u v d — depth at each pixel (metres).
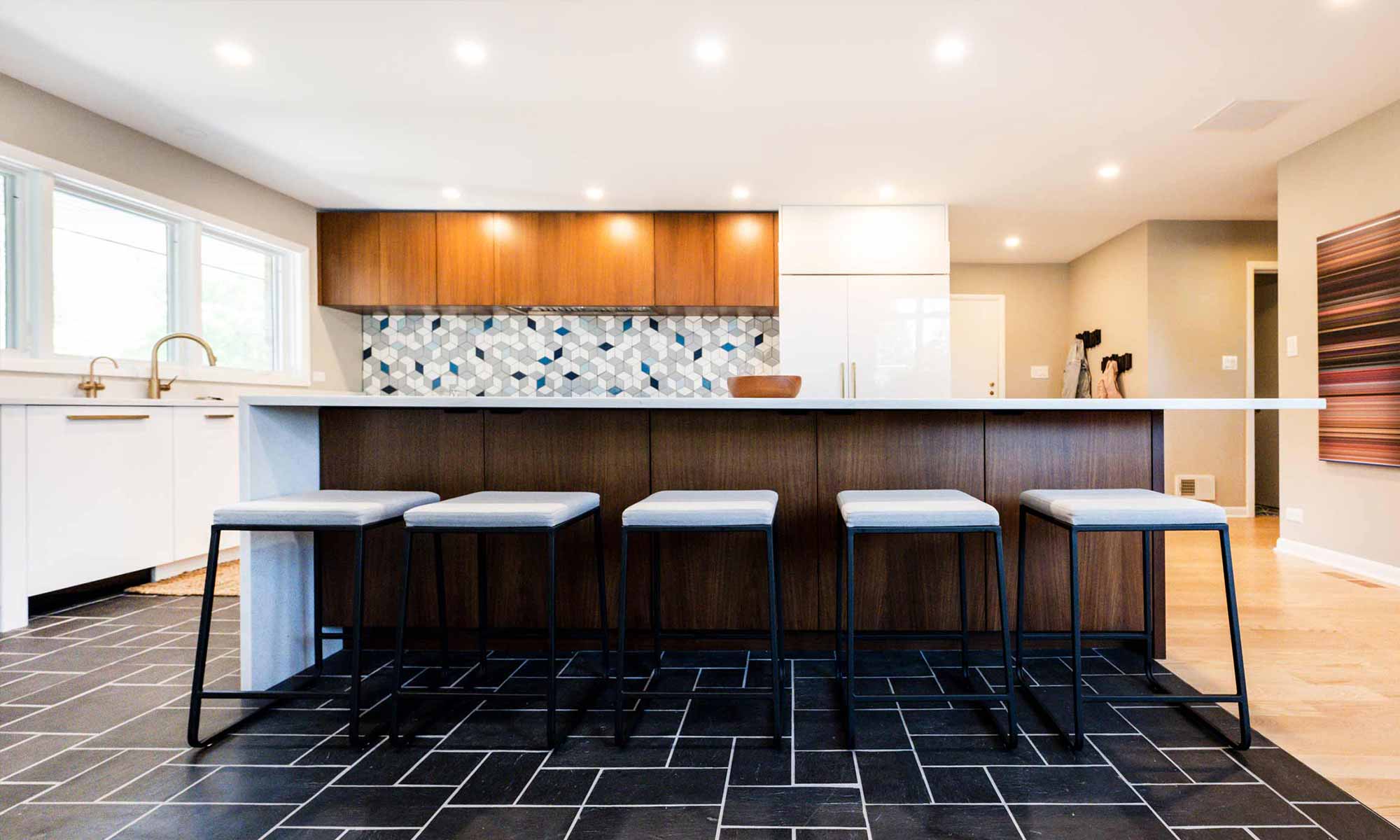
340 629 2.17
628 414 2.12
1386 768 1.42
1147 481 2.07
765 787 1.36
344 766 1.46
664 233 4.58
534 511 1.51
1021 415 2.08
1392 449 3.04
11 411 2.47
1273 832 1.20
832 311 4.51
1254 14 2.38
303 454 2.07
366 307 4.74
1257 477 5.98
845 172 3.92
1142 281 5.02
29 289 2.92
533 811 1.28
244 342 4.21
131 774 1.42
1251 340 4.97
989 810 1.27
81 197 3.19
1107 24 2.44
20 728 1.64
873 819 1.25
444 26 2.46
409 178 4.01
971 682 1.90
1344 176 3.33
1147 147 3.56
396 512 1.67
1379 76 2.81
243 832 1.22
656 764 1.46
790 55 2.67
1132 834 1.20
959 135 3.40
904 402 1.78
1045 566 2.07
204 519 3.30
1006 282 6.20
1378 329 3.10
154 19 2.40
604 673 1.94
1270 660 2.06
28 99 2.88
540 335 5.08
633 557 2.13
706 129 3.34
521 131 3.36
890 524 1.50
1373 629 2.37
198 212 3.67
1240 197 4.39
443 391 5.08
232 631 2.42
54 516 2.62
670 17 2.41
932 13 2.38
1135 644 2.12
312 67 2.75
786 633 2.12
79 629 2.46
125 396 3.29
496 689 1.88
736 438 2.10
